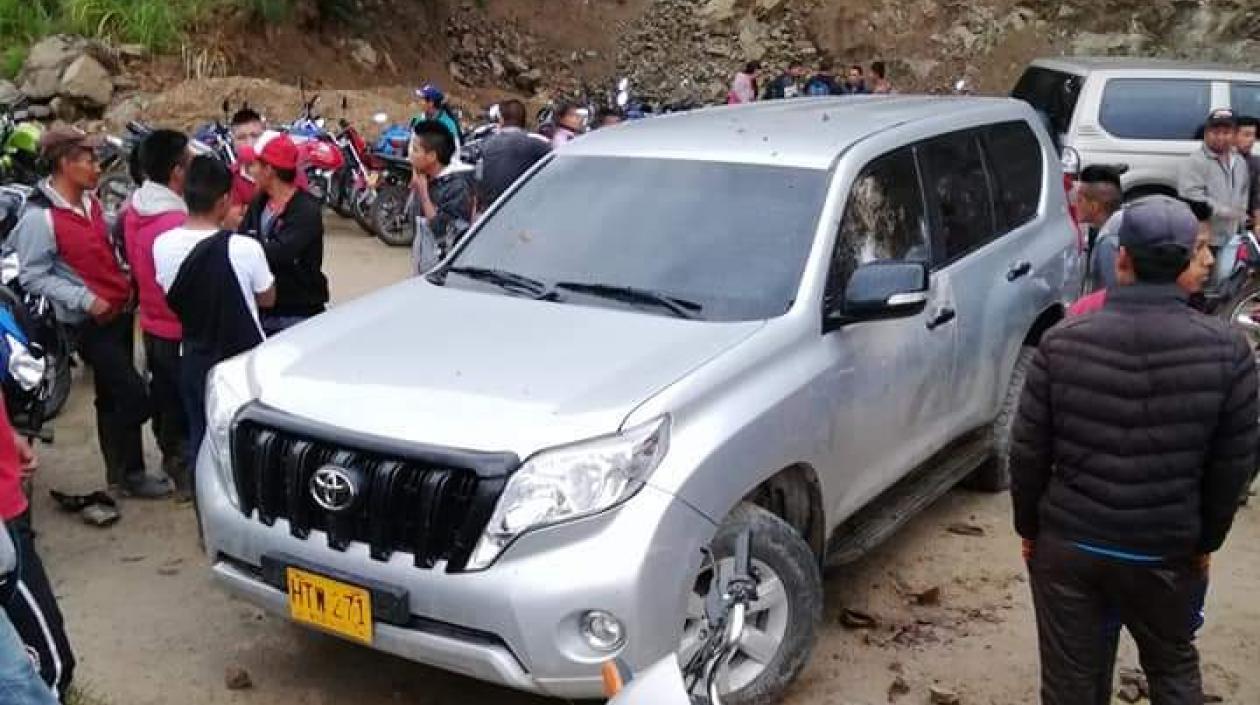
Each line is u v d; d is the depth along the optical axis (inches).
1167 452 131.7
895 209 206.1
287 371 171.3
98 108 633.0
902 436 203.9
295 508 157.9
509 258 200.7
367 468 153.2
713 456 154.8
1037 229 251.6
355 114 661.9
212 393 176.9
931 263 212.5
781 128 215.5
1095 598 139.6
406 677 183.6
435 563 149.9
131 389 241.8
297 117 650.8
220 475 170.1
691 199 198.5
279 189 232.4
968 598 210.2
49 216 227.8
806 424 173.0
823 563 186.2
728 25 975.0
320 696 178.2
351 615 154.6
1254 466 136.2
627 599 144.6
